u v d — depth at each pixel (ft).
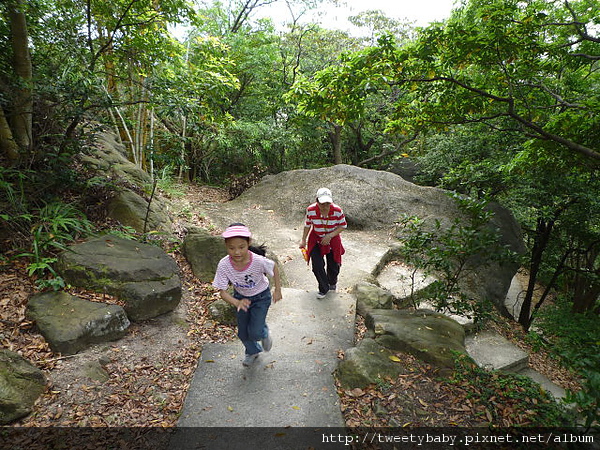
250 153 51.39
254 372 11.07
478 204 15.57
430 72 19.01
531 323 35.32
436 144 39.83
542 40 20.06
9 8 14.61
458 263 24.53
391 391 10.06
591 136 18.01
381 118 57.31
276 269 10.30
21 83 15.21
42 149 17.11
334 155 61.52
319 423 9.03
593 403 7.52
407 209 29.66
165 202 25.84
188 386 10.43
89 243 14.65
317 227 15.06
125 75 25.27
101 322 11.48
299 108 21.40
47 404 8.88
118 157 26.55
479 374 10.75
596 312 32.89
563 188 27.84
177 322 13.56
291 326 13.83
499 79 20.03
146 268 13.96
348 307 15.46
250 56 44.78
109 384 10.02
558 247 37.42
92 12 20.66
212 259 17.38
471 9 23.11
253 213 30.42
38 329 11.00
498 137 28.84
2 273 12.74
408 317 13.94
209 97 20.66
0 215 13.34
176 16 21.20
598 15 18.43
